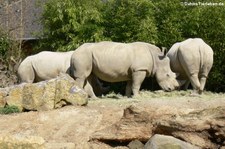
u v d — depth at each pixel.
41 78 17.89
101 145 12.96
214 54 20.58
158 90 17.89
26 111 15.33
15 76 23.39
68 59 17.77
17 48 24.55
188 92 16.45
